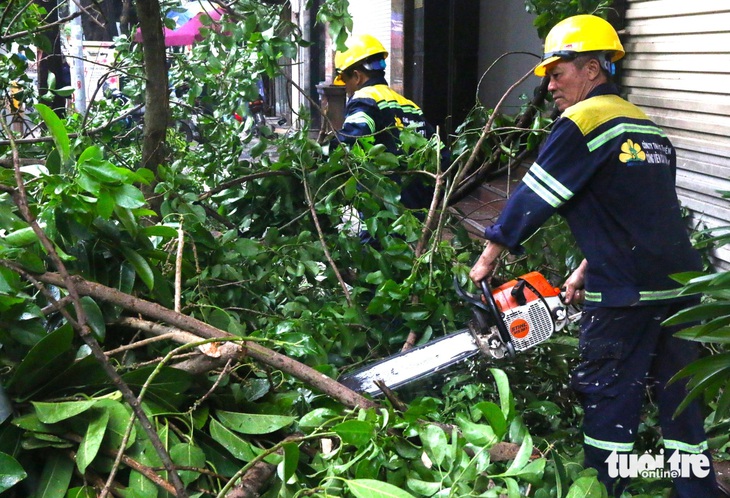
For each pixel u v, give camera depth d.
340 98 8.88
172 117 5.98
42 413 2.26
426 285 3.62
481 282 3.09
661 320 2.97
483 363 3.37
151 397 2.47
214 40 4.89
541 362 3.57
